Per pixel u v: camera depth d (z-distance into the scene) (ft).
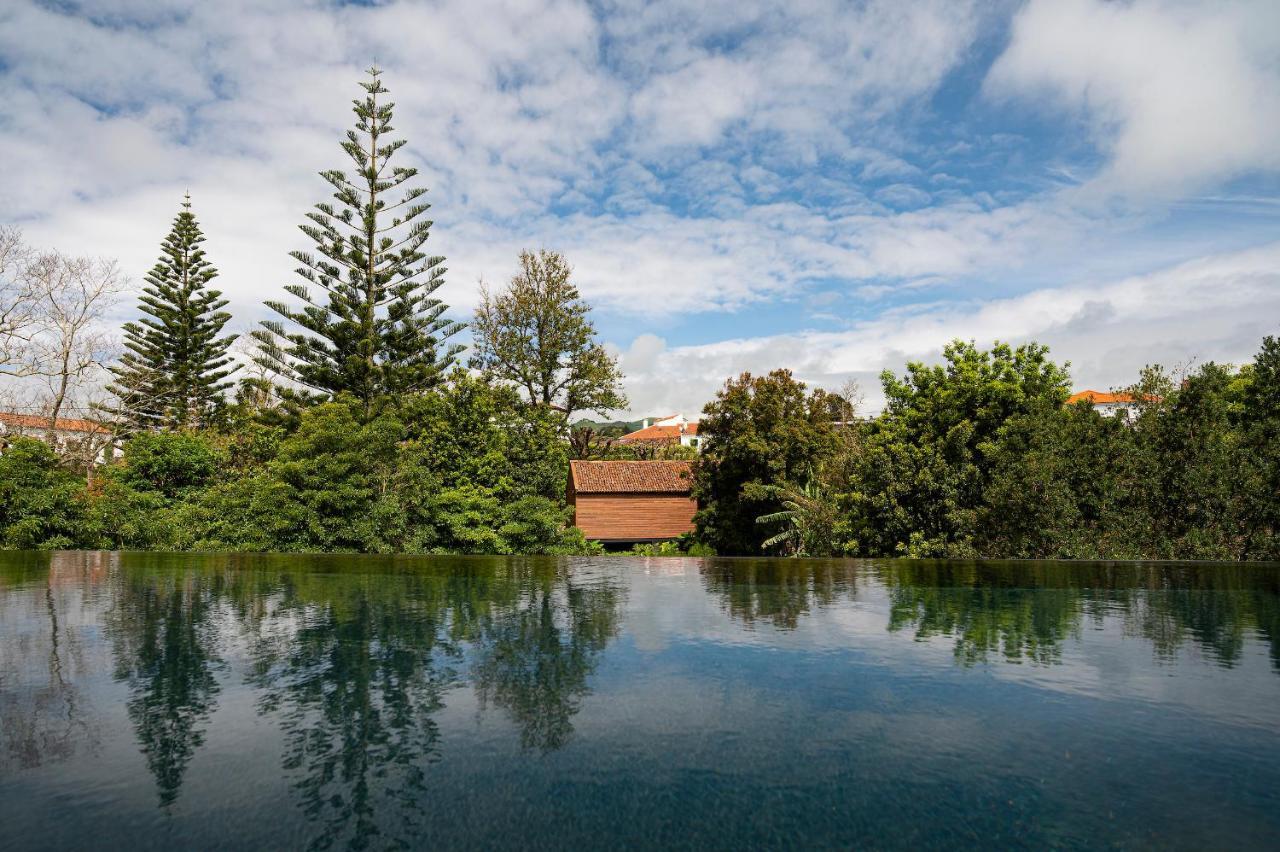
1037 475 33.24
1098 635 9.11
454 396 66.33
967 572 18.71
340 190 72.33
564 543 50.08
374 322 73.67
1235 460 30.19
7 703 6.24
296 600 12.32
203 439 55.36
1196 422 31.55
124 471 48.14
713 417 71.00
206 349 92.99
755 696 6.48
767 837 3.86
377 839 3.79
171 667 7.47
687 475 78.84
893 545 41.27
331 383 73.15
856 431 60.39
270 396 97.09
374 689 6.66
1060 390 46.62
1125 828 3.97
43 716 5.89
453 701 6.32
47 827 3.94
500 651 8.25
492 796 4.39
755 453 66.03
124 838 3.80
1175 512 31.68
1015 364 47.03
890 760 4.96
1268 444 29.99
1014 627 9.76
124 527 38.29
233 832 3.88
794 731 5.55
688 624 10.06
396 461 45.27
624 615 10.83
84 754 5.05
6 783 4.57
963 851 3.69
